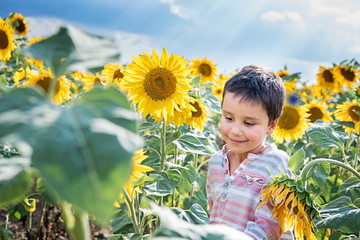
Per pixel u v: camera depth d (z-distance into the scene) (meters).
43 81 2.84
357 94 3.33
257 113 1.73
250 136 1.75
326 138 2.37
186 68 2.54
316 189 2.42
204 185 3.29
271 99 1.75
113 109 0.44
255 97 1.70
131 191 1.64
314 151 3.21
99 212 0.36
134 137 0.41
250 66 1.89
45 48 0.53
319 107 3.69
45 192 1.26
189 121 2.84
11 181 0.53
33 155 0.37
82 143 0.38
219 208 1.94
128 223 1.91
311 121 3.68
